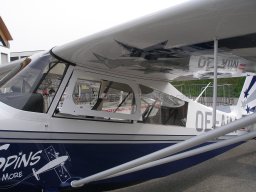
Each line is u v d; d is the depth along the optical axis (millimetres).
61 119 2883
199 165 5070
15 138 2570
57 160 2826
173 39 2434
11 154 2541
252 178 4477
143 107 3533
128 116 3359
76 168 2967
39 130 2721
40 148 2719
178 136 3834
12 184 2572
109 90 3258
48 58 2852
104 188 3271
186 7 1848
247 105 5383
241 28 2186
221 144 2490
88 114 3033
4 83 2889
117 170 2646
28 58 3027
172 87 3926
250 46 2635
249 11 1863
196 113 4121
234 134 4180
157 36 2352
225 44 2582
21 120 2635
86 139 3029
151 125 3584
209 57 2998
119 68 3219
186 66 3293
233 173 4688
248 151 5930
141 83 3561
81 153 3000
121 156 3305
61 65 2916
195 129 4062
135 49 2678
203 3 1778
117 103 3309
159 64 3174
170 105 3830
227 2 1739
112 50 2676
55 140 2818
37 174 2699
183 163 4000
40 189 2768
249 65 3361
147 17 2041
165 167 3771
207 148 2584
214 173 4688
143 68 3287
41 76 2812
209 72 3676
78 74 3008
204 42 2520
